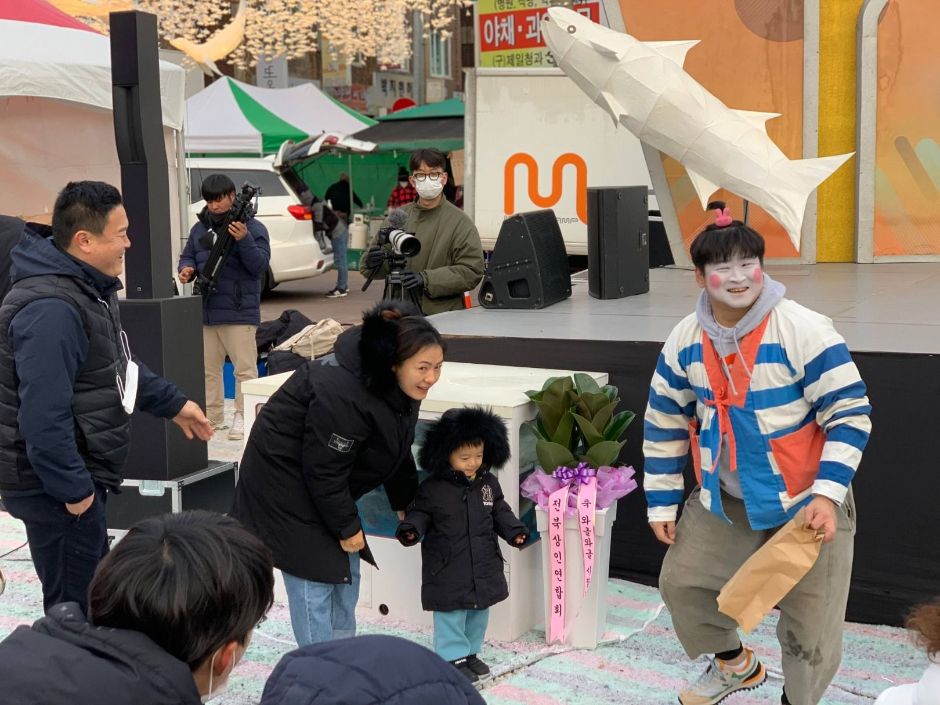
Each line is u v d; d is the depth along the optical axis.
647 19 7.62
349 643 1.40
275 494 3.12
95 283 3.07
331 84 26.05
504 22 10.64
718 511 2.94
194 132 18.28
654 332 4.61
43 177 8.75
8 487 3.06
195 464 4.84
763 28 7.45
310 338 6.44
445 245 5.52
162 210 4.83
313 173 21.48
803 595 2.89
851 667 3.55
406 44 22.92
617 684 3.45
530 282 5.41
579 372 4.34
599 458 3.68
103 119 8.98
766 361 2.79
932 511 3.78
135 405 3.47
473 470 3.46
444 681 1.36
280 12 20.53
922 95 7.34
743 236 2.77
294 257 13.84
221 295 6.76
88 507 3.04
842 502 2.75
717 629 3.10
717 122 6.09
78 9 13.06
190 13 18.44
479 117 8.48
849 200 7.63
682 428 3.11
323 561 3.13
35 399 2.89
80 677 1.46
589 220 5.87
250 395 4.14
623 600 4.19
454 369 4.43
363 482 3.19
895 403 3.80
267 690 1.37
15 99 8.45
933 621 2.14
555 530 3.66
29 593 4.32
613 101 6.12
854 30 7.47
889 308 5.10
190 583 1.53
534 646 3.75
